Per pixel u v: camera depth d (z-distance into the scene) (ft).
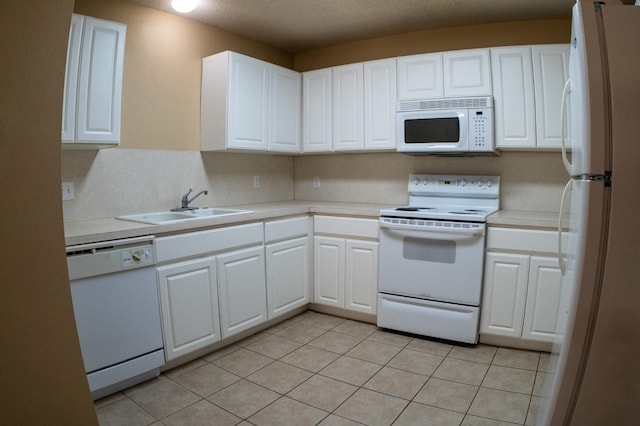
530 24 9.91
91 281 6.29
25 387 3.21
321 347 8.86
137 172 9.01
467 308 8.74
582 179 4.02
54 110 3.22
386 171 11.79
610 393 4.16
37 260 3.21
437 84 9.86
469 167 10.61
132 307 6.84
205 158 10.46
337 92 11.28
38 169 3.17
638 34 3.83
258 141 10.46
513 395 6.87
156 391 7.04
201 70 10.25
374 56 11.73
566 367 4.25
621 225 3.88
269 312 9.65
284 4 9.19
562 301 4.87
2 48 2.91
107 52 7.33
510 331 8.57
